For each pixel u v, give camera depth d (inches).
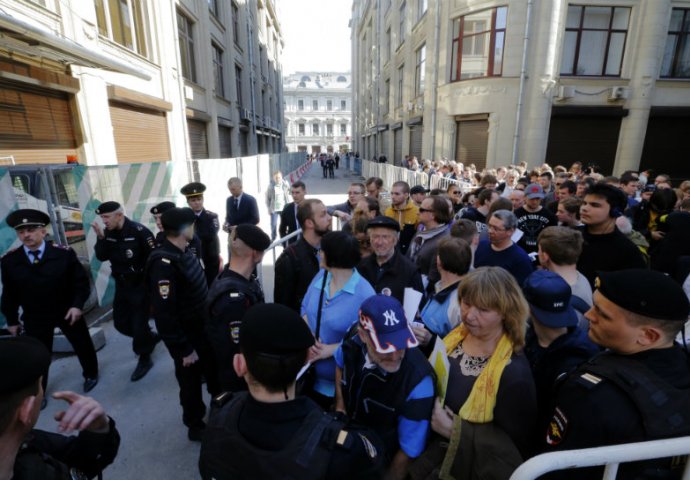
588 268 105.2
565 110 500.7
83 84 264.8
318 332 76.9
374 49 1192.8
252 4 928.3
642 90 497.0
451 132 564.4
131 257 125.8
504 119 501.0
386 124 1018.7
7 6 196.4
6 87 207.2
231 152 715.4
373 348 50.8
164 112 409.7
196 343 99.1
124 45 337.7
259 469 34.8
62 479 37.0
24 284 110.5
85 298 119.0
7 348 33.0
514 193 177.0
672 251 116.9
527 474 37.3
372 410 54.4
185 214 94.5
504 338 56.2
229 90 685.9
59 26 236.5
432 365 57.8
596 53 502.9
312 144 2738.7
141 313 128.5
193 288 96.7
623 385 39.9
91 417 40.3
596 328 46.2
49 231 156.6
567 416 43.5
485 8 491.8
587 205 103.4
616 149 531.5
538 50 478.3
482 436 52.1
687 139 534.6
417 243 143.6
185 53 491.5
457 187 241.6
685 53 506.6
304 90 2674.7
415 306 76.0
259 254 81.3
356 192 196.7
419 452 54.4
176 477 89.0
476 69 523.5
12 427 32.1
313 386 78.7
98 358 142.3
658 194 169.0
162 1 398.3
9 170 141.9
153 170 222.1
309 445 35.2
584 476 43.4
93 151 275.3
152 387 124.1
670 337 42.1
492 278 56.4
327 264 75.9
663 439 37.3
